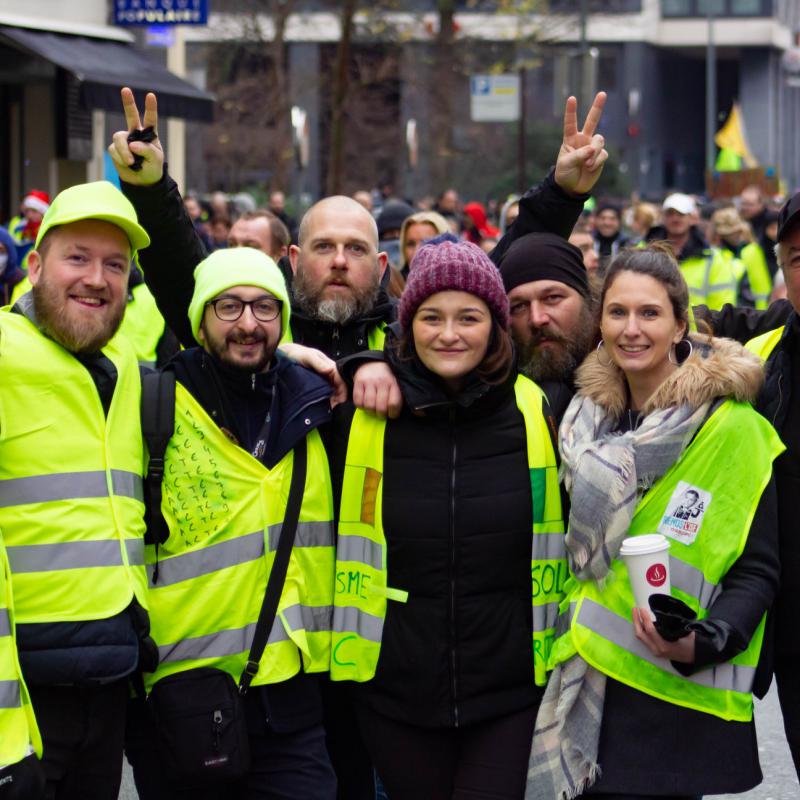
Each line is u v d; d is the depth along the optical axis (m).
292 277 5.33
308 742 4.12
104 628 3.71
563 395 4.26
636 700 3.83
